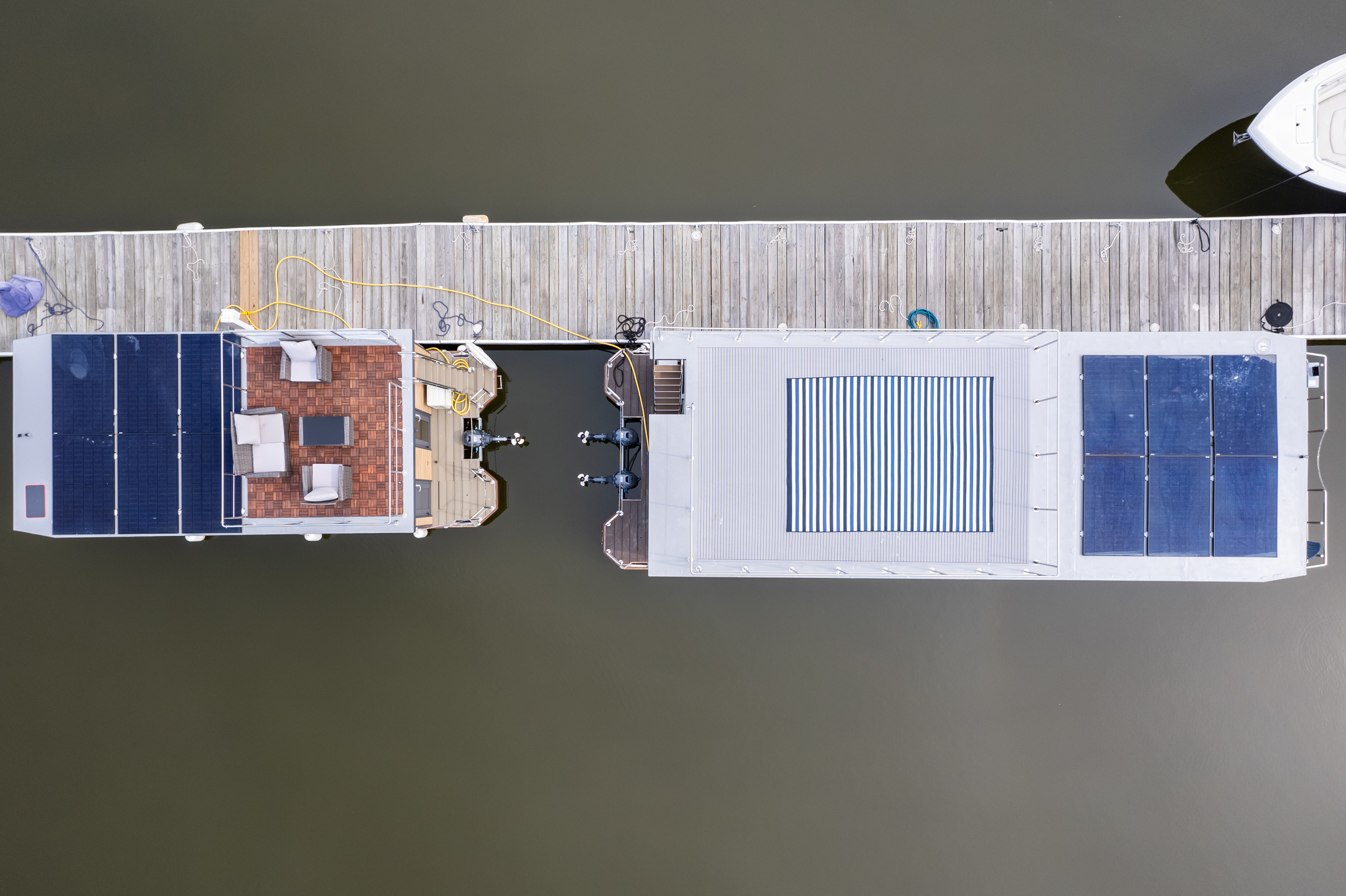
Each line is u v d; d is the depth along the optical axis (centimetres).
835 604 1678
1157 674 1669
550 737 1683
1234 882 1648
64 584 1681
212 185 1739
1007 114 1736
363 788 1683
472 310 1680
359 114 1753
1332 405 1648
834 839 1662
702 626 1683
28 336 1658
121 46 1738
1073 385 1295
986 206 1725
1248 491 1278
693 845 1667
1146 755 1666
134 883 1673
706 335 1339
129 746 1678
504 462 1725
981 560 1322
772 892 1662
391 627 1694
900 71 1750
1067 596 1669
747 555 1335
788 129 1748
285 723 1686
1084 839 1662
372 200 1745
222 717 1684
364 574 1692
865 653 1675
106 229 1730
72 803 1678
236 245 1669
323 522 1359
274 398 1366
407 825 1677
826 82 1755
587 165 1750
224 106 1747
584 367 1728
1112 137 1725
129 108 1738
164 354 1357
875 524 1329
